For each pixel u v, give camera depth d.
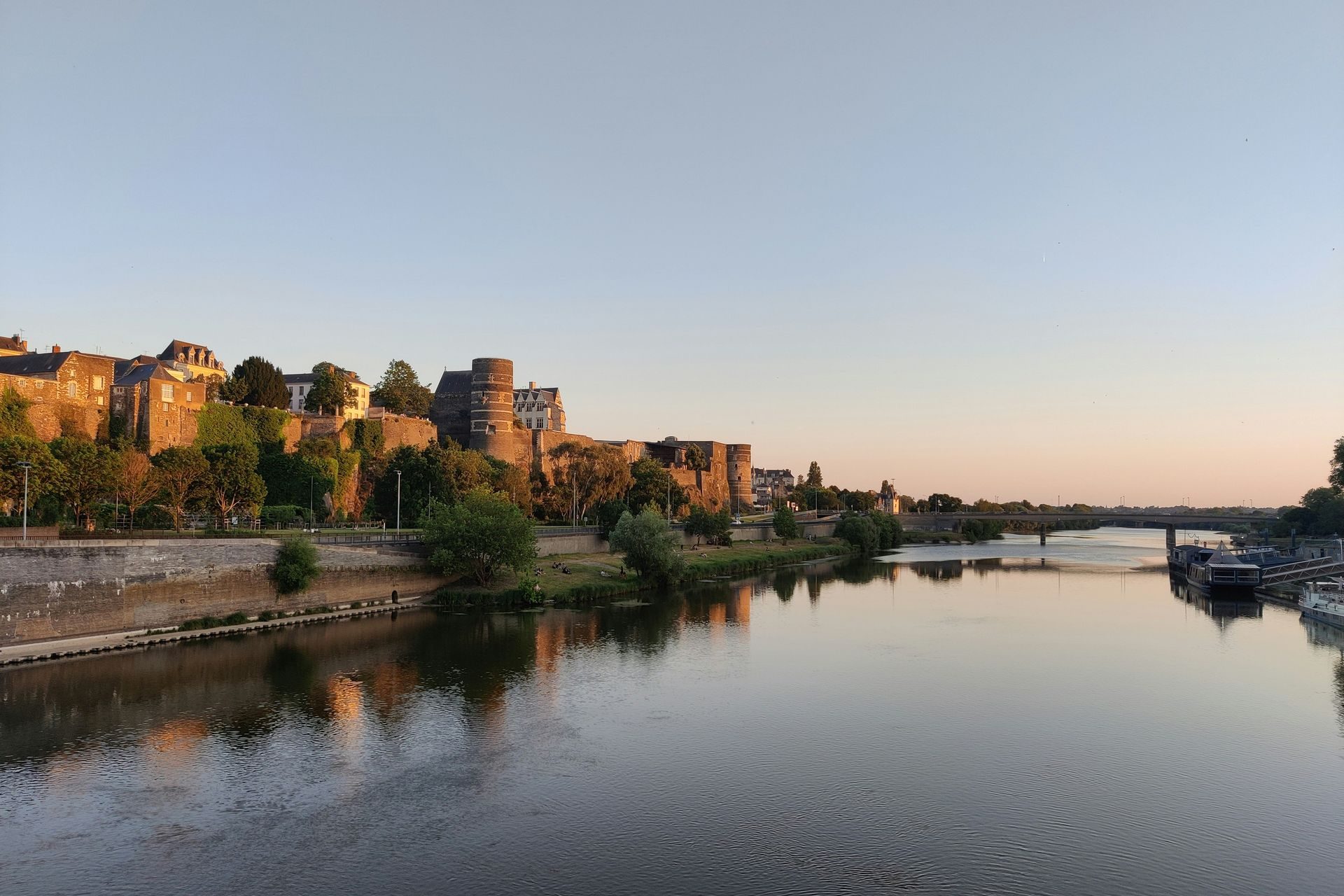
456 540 92.62
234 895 32.28
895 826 38.66
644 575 112.25
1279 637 82.69
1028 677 64.81
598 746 48.31
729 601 103.25
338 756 46.00
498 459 155.12
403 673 62.97
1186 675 65.88
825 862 35.31
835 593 114.44
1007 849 36.50
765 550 168.62
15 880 33.06
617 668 66.06
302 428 135.38
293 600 81.00
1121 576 143.62
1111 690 61.03
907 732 51.53
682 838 37.28
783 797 41.66
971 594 115.00
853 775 44.56
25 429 97.25
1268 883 33.84
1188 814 40.09
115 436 109.38
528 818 39.06
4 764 44.03
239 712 52.94
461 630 79.06
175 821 38.09
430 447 135.88
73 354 106.94
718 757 46.84
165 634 69.56
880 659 70.44
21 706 52.94
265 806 39.69
